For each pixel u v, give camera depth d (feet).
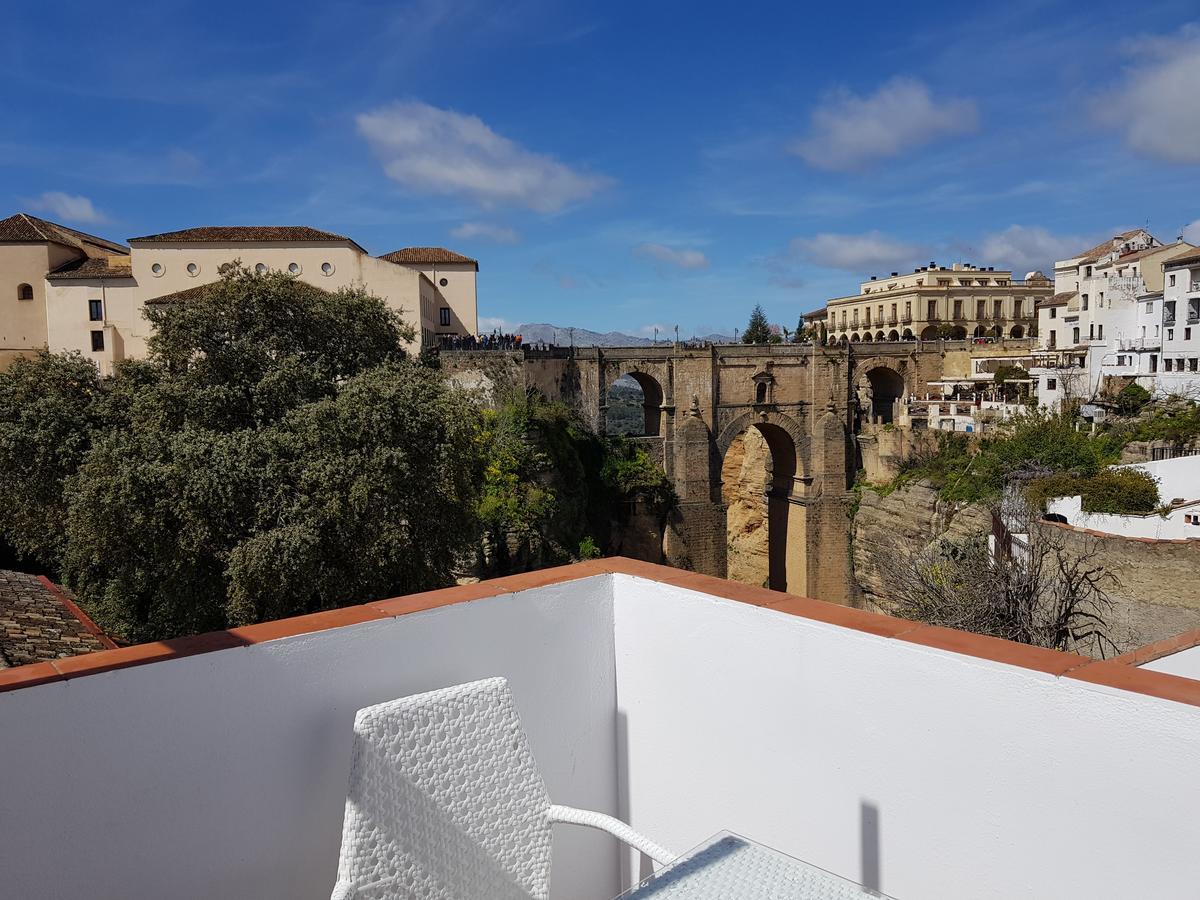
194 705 14.06
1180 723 11.30
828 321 442.50
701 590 18.37
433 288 225.56
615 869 20.94
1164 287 193.88
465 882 14.56
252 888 14.96
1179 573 86.33
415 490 79.46
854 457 234.99
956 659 13.80
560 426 191.72
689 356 219.41
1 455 82.17
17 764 12.41
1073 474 146.10
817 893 11.94
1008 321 370.53
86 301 191.01
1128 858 12.00
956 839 14.07
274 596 72.02
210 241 190.39
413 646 16.69
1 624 56.24
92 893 13.25
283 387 84.28
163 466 71.56
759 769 17.34
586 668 20.01
